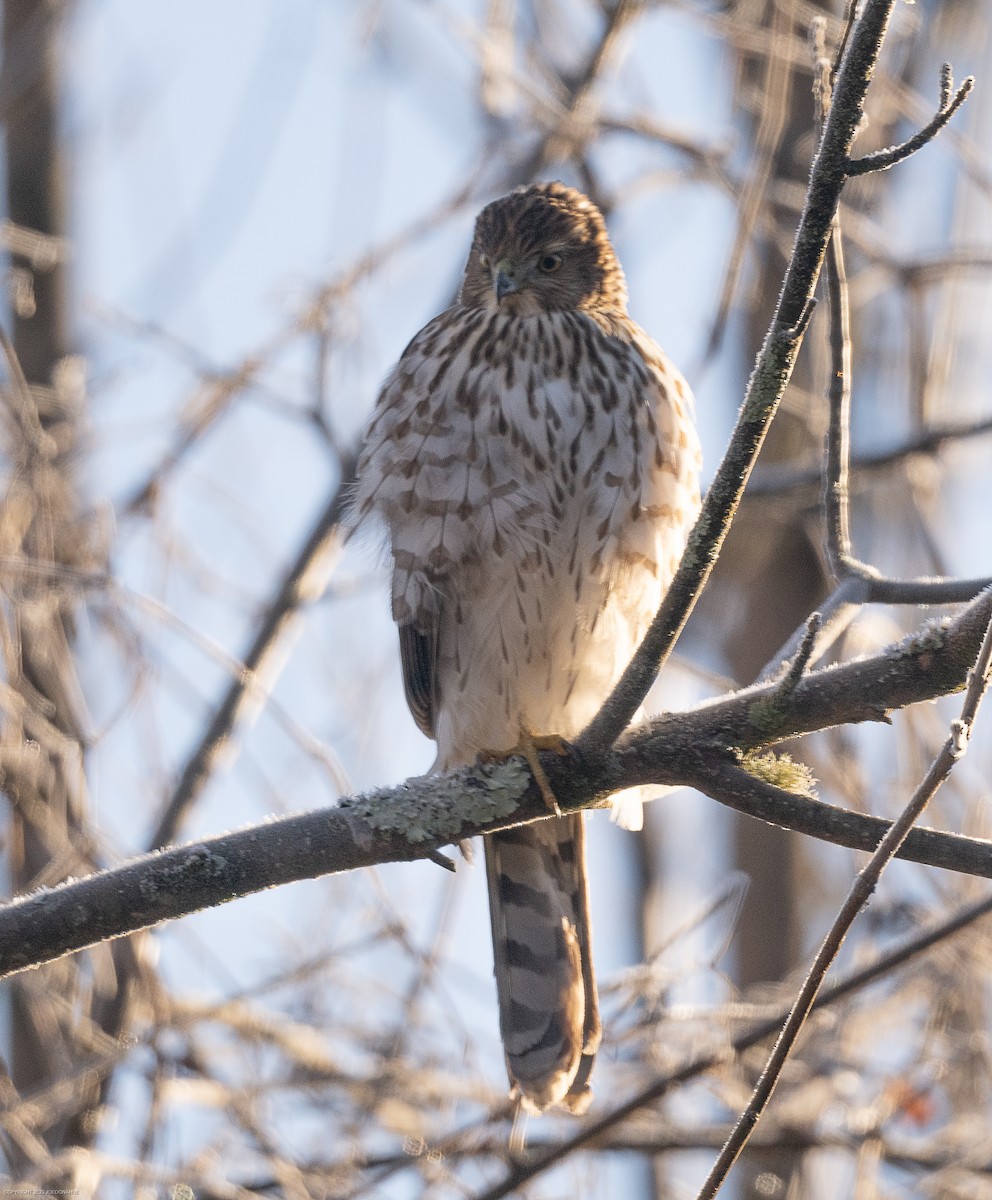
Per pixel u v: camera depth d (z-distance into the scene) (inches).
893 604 313.3
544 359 368.2
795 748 447.2
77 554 450.3
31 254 481.7
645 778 286.5
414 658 378.6
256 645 463.5
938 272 508.1
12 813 430.9
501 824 289.1
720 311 436.8
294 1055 438.0
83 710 427.2
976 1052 423.5
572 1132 427.8
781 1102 434.6
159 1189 433.7
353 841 282.8
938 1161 435.2
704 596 605.3
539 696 375.2
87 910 273.9
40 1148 395.9
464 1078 430.6
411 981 431.2
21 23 546.3
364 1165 428.5
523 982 366.9
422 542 365.4
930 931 386.9
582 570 363.6
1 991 473.1
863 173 237.3
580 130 500.4
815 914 570.3
